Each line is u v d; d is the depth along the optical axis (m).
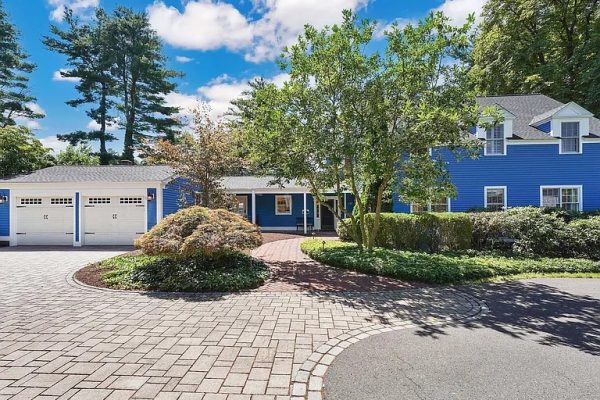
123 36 31.95
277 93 9.55
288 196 22.14
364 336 4.39
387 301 6.02
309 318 5.07
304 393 3.02
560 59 22.12
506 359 3.73
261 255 11.46
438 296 6.37
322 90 9.43
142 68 31.34
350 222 13.16
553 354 3.87
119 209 15.04
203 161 12.47
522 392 3.05
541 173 15.14
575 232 10.00
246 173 23.86
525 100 17.98
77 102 31.14
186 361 3.61
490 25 24.14
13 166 18.41
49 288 6.86
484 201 15.30
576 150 15.08
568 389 3.10
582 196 14.94
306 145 9.30
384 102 9.15
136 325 4.72
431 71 8.85
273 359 3.69
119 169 17.44
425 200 9.86
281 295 6.37
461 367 3.54
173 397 2.92
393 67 9.09
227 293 6.50
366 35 9.03
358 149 9.02
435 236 11.54
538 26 22.97
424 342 4.21
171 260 7.89
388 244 12.08
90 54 31.45
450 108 8.40
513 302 6.00
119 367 3.46
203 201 12.63
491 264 8.71
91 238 15.02
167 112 33.12
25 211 15.13
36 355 3.74
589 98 19.66
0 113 28.64
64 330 4.51
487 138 15.40
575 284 7.35
